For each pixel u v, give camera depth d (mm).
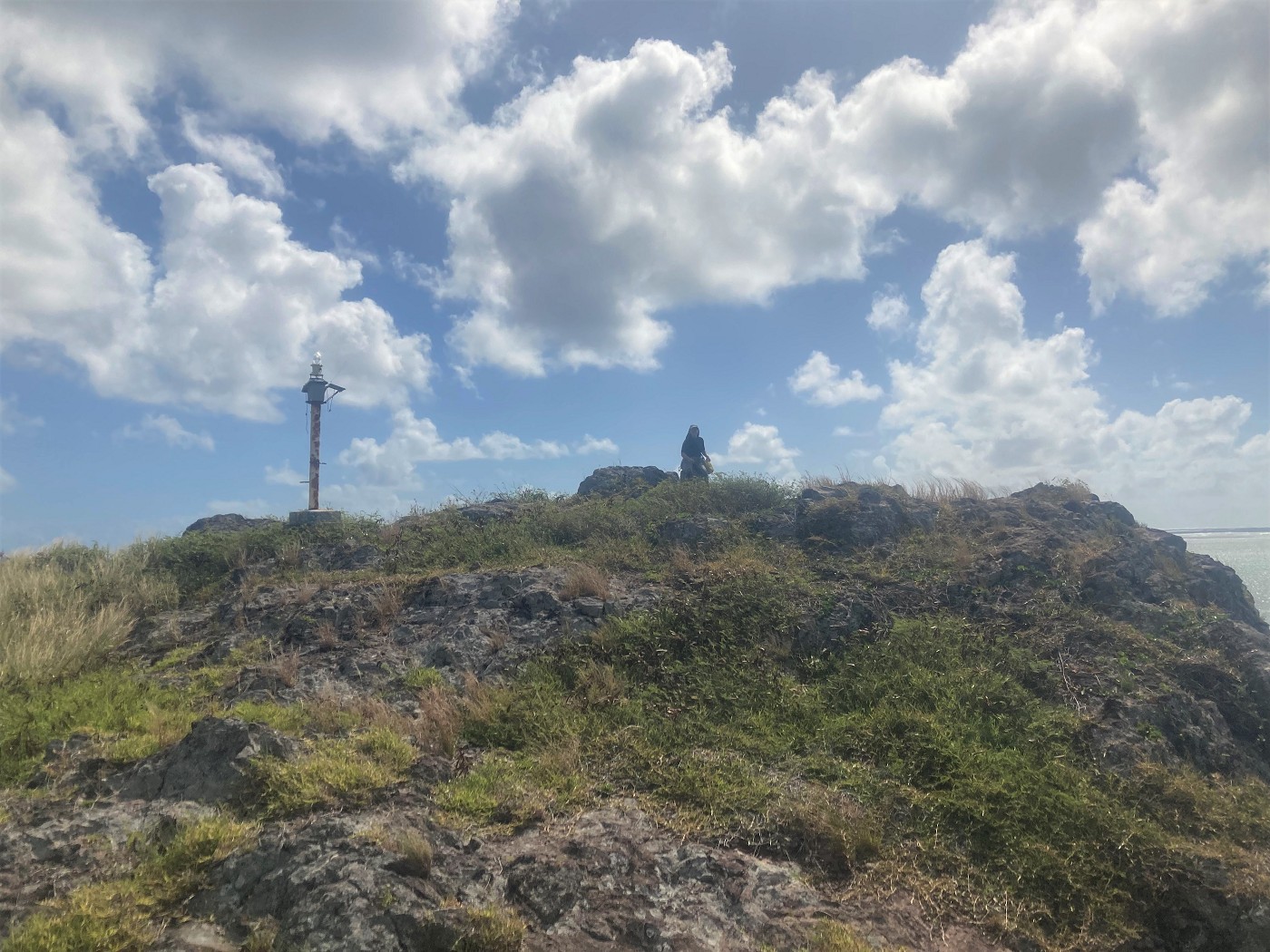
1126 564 9727
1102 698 7414
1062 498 12352
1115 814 5883
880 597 9180
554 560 10766
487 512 13859
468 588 9812
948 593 9297
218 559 12625
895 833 5648
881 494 11680
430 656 8453
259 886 4652
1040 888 5273
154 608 11188
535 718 6961
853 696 7500
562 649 8203
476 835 5273
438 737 6586
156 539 13555
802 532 11195
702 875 5023
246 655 8898
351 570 11789
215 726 5906
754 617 8570
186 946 4277
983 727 6934
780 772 6309
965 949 4734
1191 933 5145
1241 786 6625
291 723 6770
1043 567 9688
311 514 13734
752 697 7473
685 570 10008
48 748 6254
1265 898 5203
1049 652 8172
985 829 5707
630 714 7078
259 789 5461
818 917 4797
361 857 4734
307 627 9328
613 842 5246
